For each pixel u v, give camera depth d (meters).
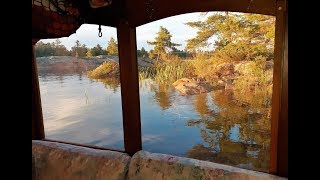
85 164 2.09
